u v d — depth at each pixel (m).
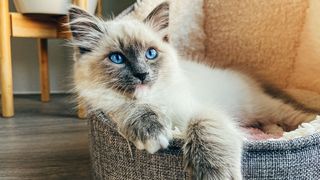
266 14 0.45
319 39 0.41
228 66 0.48
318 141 0.27
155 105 0.29
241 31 0.47
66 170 0.40
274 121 0.40
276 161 0.26
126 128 0.27
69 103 0.75
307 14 0.42
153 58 0.31
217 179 0.24
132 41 0.31
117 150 0.29
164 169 0.27
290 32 0.44
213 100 0.36
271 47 0.45
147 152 0.27
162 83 0.30
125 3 0.81
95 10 0.68
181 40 0.48
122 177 0.30
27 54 0.83
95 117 0.32
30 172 0.40
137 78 0.29
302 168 0.27
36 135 0.53
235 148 0.25
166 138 0.25
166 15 0.35
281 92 0.44
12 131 0.55
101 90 0.30
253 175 0.26
